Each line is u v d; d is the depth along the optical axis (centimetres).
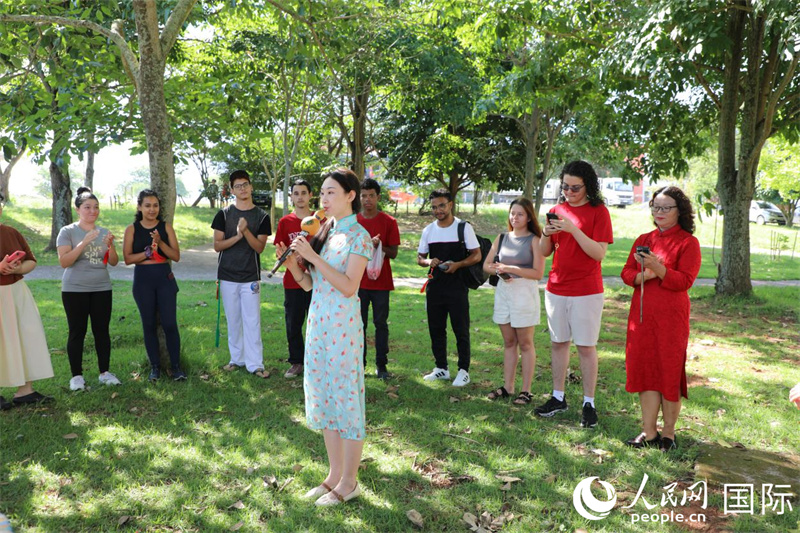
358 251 336
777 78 1082
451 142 2206
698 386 577
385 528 320
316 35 728
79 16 773
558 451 416
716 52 769
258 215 608
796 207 3512
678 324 405
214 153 802
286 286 583
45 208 2447
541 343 747
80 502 341
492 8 1069
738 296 1046
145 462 390
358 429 342
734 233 1057
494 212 3619
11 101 663
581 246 446
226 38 1472
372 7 1219
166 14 613
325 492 352
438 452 413
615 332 823
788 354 712
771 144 2405
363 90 1617
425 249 585
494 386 567
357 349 343
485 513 332
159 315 576
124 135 693
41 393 516
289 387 554
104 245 545
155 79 576
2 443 415
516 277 511
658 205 415
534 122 1772
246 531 315
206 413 485
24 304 488
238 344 613
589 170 459
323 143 2459
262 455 405
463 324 561
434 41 1561
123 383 554
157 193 576
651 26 831
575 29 1062
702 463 398
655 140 1180
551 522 326
